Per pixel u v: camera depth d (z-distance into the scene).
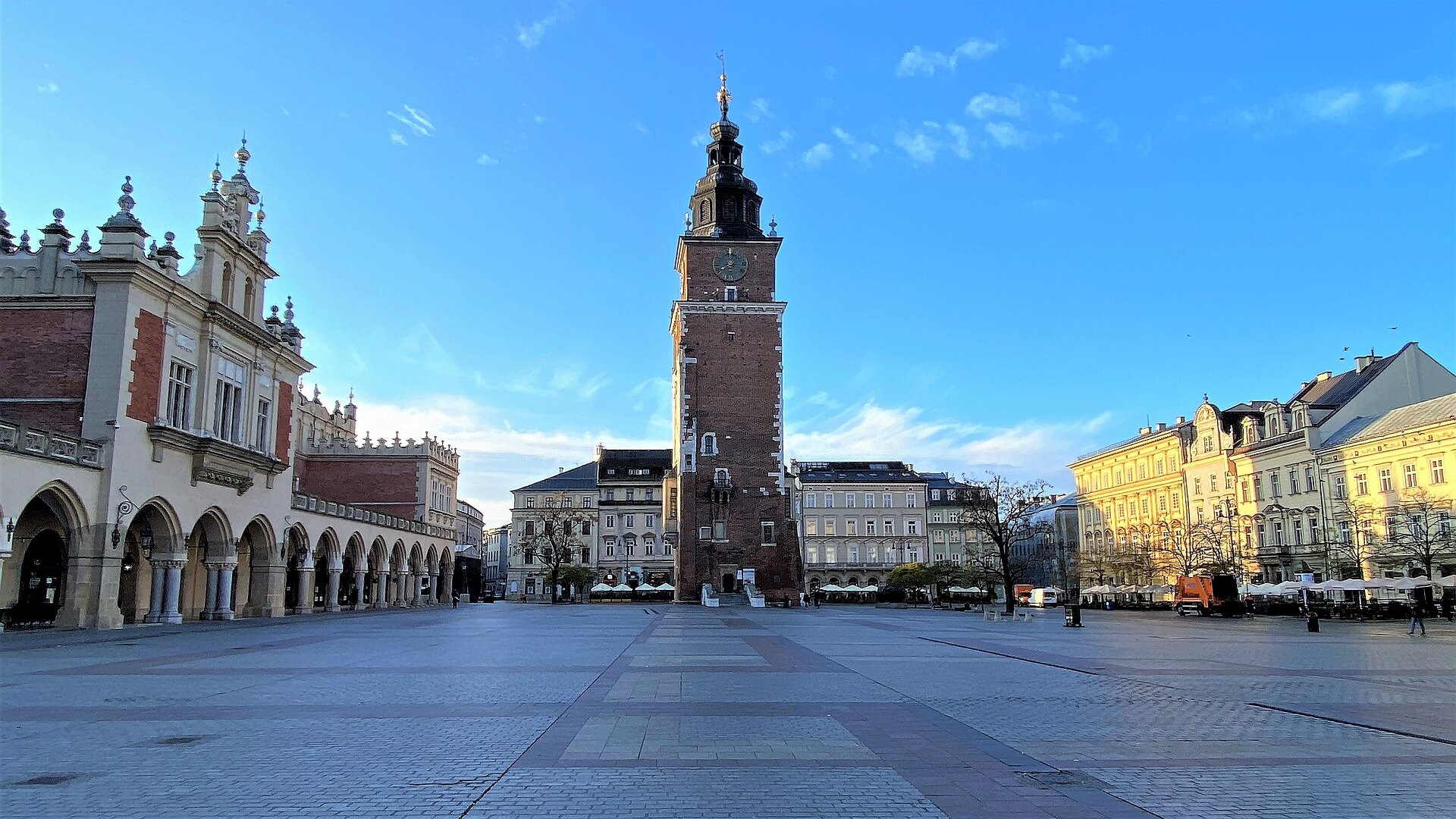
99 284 41.16
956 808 8.96
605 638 35.00
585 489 139.12
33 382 40.75
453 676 20.41
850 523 139.25
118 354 40.66
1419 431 64.62
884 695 17.17
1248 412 88.31
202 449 45.69
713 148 93.69
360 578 68.62
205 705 15.65
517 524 138.88
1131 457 102.25
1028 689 18.23
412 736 12.76
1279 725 13.73
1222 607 61.03
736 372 87.50
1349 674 21.06
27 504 35.06
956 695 17.28
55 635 34.84
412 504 87.00
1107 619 57.44
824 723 13.89
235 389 50.78
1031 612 69.50
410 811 8.85
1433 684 19.00
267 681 19.28
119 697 16.67
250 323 50.41
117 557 40.00
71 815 8.66
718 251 89.50
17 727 13.38
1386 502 67.69
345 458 87.62
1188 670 22.17
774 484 86.00
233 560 49.69
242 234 51.44
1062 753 11.64
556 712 14.97
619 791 9.65
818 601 111.75
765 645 30.84
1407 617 56.41
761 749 11.86
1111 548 97.31
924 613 67.69
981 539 124.12
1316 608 60.91
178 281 44.69
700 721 14.09
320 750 11.72
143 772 10.45
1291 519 77.44
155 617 44.31
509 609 76.31
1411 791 9.63
